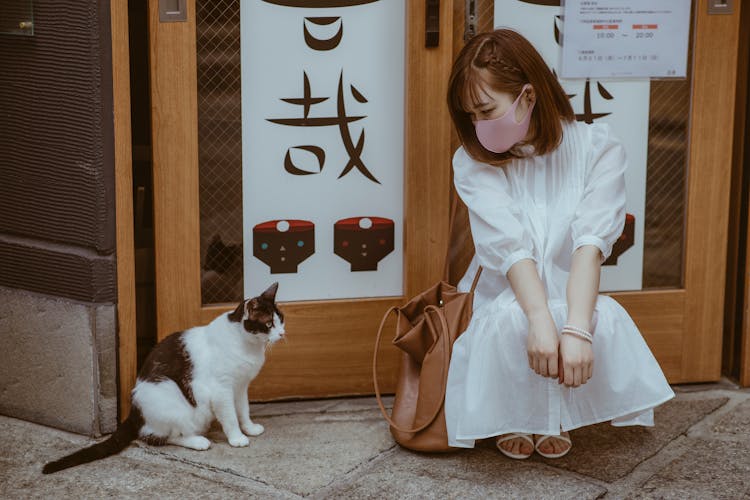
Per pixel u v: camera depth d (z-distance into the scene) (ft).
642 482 7.80
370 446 8.54
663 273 10.19
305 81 9.27
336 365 9.72
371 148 9.52
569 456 8.29
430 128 9.39
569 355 7.23
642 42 9.65
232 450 8.43
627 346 7.88
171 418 8.27
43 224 8.77
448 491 7.60
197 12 8.92
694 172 9.89
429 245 9.64
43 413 9.00
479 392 7.75
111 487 7.69
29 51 8.46
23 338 8.96
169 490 7.63
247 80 9.16
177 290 9.20
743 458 8.26
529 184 8.20
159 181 8.97
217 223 9.34
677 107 9.89
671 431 8.85
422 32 9.20
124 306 8.69
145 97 10.00
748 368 10.05
